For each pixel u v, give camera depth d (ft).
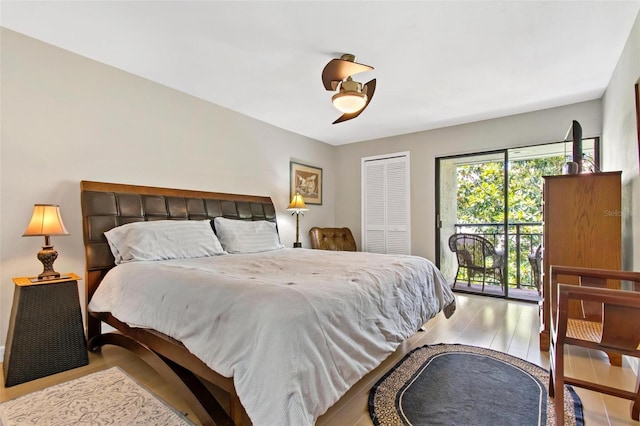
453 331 9.27
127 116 9.28
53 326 6.70
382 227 16.39
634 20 6.66
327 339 4.33
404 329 6.37
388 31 7.08
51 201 7.86
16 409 5.38
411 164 15.48
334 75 7.97
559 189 8.24
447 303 8.71
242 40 7.50
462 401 5.67
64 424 4.99
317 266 7.13
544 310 8.02
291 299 4.28
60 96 8.03
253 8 6.32
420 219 15.19
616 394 5.13
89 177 8.51
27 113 7.53
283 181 14.70
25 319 6.40
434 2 6.13
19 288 6.47
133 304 6.14
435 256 14.75
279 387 3.61
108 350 7.84
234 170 12.41
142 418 5.14
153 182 9.86
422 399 5.74
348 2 6.14
